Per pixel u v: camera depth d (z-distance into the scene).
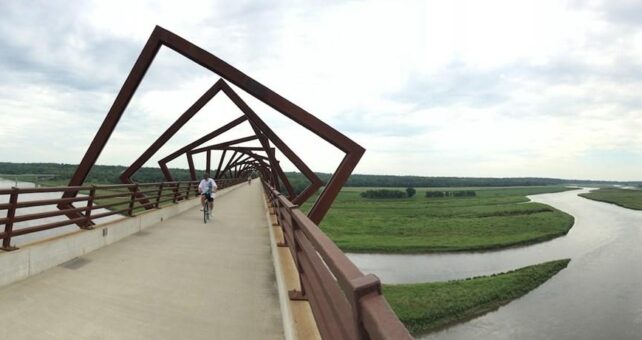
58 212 7.52
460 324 21.83
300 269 4.38
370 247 43.47
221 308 5.10
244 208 20.38
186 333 4.27
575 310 24.22
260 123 12.29
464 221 64.44
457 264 37.09
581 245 46.03
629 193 148.00
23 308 4.79
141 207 12.46
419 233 53.62
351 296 1.64
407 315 22.39
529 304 25.09
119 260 7.59
